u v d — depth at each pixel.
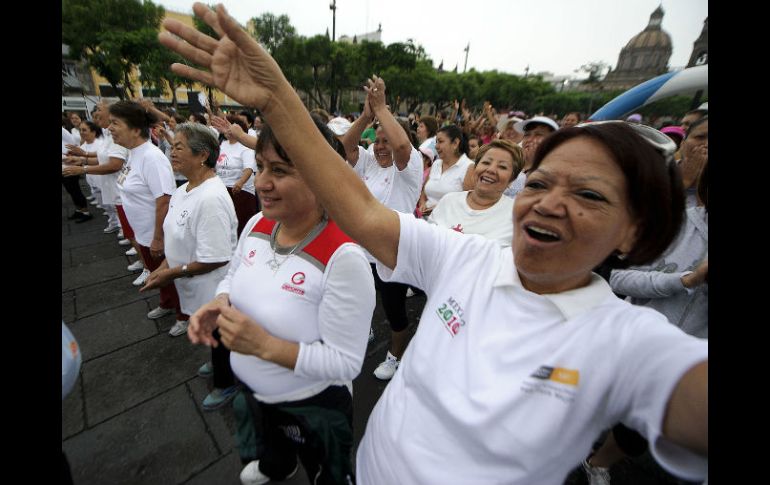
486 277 0.82
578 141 0.65
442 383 0.75
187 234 2.01
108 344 2.72
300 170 0.81
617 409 0.64
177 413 2.11
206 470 1.79
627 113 3.56
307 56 28.12
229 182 4.61
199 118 7.49
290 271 1.14
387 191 2.68
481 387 0.69
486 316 0.77
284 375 1.22
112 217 5.27
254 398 1.32
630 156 0.61
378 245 0.90
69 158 5.14
